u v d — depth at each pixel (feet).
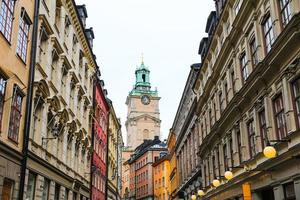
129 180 367.86
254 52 68.03
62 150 82.12
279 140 52.01
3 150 49.11
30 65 61.00
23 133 57.93
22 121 57.88
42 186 66.18
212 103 103.81
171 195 217.56
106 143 162.40
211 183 103.30
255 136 66.03
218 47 96.37
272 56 55.47
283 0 54.80
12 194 53.72
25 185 57.67
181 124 178.70
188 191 151.84
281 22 55.52
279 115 56.54
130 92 426.51
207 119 111.14
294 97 51.24
